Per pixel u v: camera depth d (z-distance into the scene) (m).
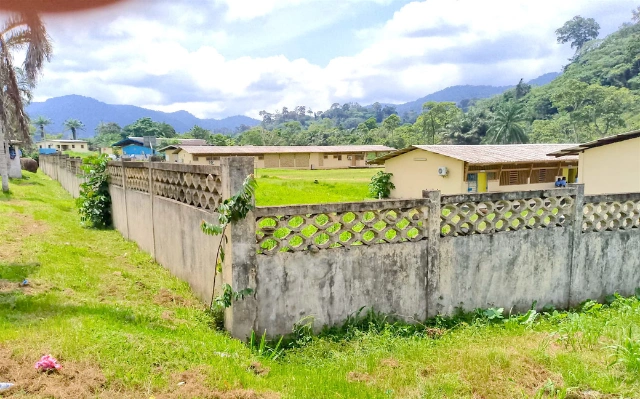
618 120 60.19
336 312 5.31
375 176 23.28
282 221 5.06
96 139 105.44
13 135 24.61
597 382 3.91
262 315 4.97
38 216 12.00
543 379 4.00
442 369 4.18
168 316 5.14
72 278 6.19
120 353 3.79
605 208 6.84
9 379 3.24
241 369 3.95
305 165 55.41
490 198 6.02
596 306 6.26
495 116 63.19
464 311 5.97
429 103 80.94
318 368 4.29
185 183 6.70
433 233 5.71
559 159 20.16
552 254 6.47
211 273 5.64
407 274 5.62
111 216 12.07
